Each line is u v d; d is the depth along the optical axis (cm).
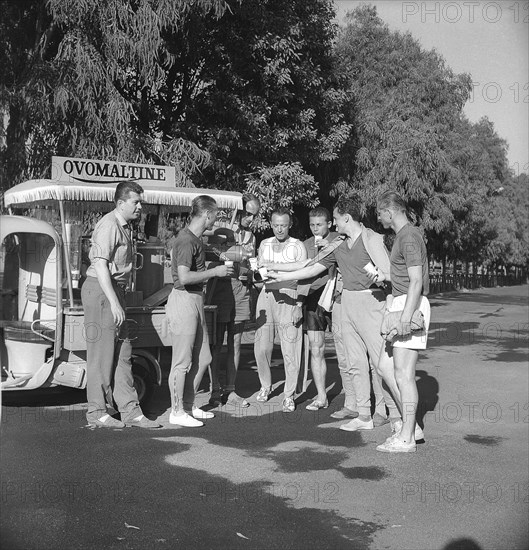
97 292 660
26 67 1374
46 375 698
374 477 548
